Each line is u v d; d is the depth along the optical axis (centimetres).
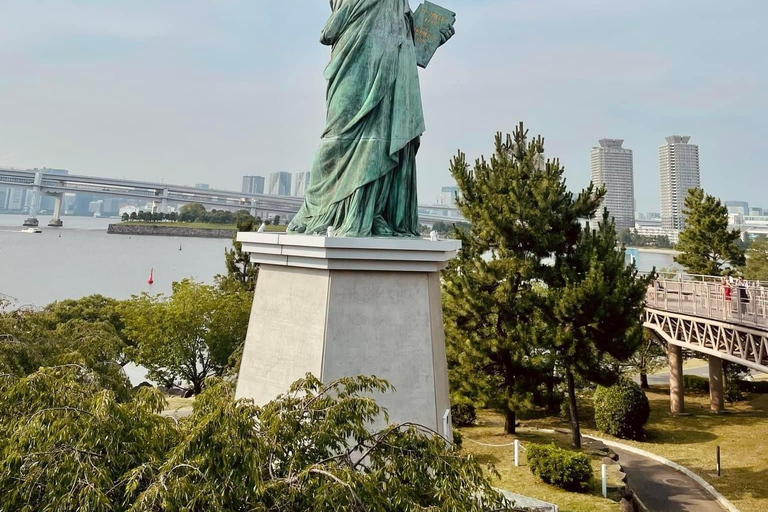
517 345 2203
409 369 1164
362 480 580
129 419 694
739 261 3984
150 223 15725
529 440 2400
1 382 838
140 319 3016
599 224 2456
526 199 2319
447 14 1639
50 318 1988
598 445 2306
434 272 1248
